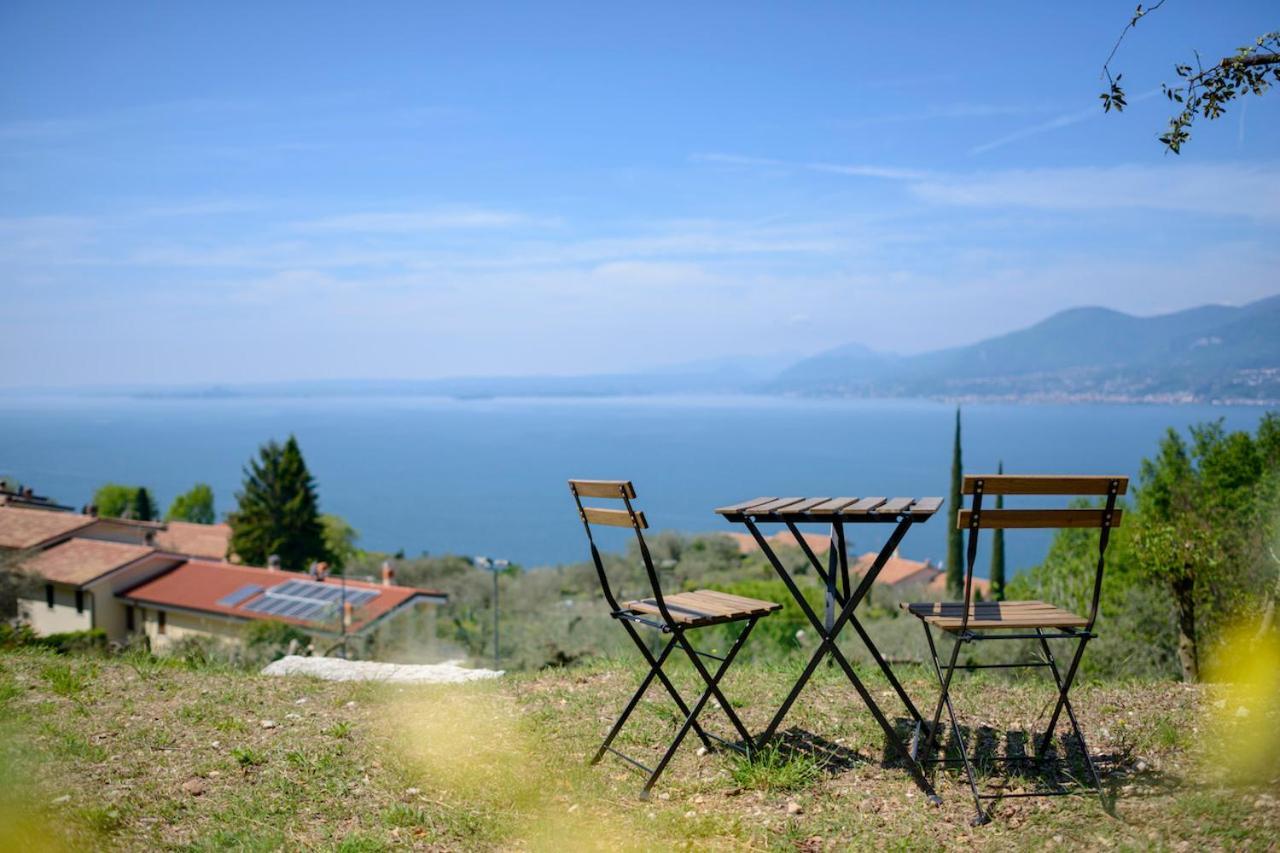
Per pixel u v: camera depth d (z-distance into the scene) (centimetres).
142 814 409
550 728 542
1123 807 401
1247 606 1434
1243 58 539
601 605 3659
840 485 19312
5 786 411
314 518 6003
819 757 480
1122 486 409
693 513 16562
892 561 6600
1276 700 508
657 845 384
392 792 444
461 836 399
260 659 1117
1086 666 1420
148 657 732
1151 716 515
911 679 625
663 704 575
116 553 3603
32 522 3922
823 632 458
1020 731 506
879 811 418
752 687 606
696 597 512
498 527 17100
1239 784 400
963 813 412
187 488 19938
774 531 6644
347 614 3044
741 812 423
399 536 15825
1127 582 1941
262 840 384
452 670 704
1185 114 561
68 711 551
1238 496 1864
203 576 3600
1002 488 405
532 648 1955
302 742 505
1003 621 429
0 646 856
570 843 388
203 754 485
